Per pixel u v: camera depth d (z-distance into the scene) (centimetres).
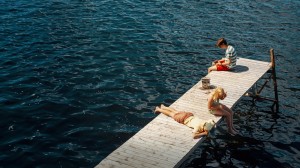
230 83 1541
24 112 1549
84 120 1518
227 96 1431
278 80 1923
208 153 1380
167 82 1850
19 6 2894
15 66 1945
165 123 1241
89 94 1706
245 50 2262
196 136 1150
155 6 3044
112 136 1426
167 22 2686
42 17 2681
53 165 1266
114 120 1527
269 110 1678
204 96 1431
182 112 1247
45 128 1457
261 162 1322
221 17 2834
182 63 2064
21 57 2052
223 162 1330
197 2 3195
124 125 1497
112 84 1805
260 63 1759
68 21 2620
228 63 1641
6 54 2078
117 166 1019
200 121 1185
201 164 1321
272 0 3300
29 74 1867
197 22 2712
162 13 2878
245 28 2622
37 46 2200
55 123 1488
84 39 2325
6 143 1360
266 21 2764
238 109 1694
